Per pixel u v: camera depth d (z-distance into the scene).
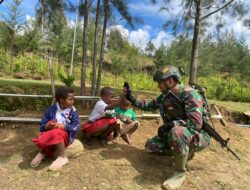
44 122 1.91
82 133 2.16
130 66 7.62
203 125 1.89
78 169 1.80
